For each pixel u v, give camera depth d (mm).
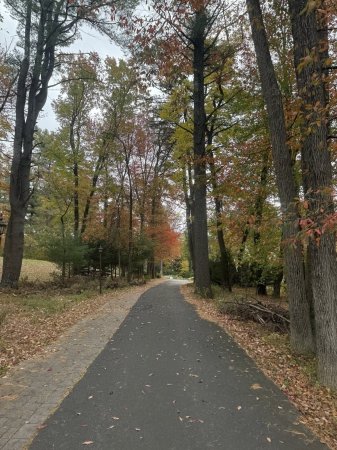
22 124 17172
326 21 5754
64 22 16406
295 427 4086
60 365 6098
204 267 16562
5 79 18391
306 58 4461
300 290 7156
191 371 5871
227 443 3682
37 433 3811
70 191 24328
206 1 10758
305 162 5582
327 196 4793
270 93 7285
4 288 15469
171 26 10602
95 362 6270
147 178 30906
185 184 25359
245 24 12875
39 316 10211
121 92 25922
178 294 18000
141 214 31406
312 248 5598
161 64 11891
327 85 6965
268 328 9094
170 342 7711
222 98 16953
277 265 13914
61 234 20594
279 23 10547
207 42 17344
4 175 22562
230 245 18078
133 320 10211
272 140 7262
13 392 4918
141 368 5977
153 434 3830
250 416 4316
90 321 10039
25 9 16500
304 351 6996
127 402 4625
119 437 3754
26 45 16719
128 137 27469
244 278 20375
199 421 4145
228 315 10852
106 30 15828
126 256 30266
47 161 25141
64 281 19219
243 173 12828
